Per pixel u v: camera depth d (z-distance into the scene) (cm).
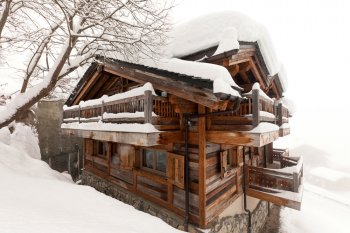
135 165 796
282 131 782
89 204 484
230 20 570
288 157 1050
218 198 644
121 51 707
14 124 1251
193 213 607
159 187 713
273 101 710
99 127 699
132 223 410
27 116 1319
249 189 793
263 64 691
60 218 328
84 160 1170
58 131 1415
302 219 1153
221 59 539
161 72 582
